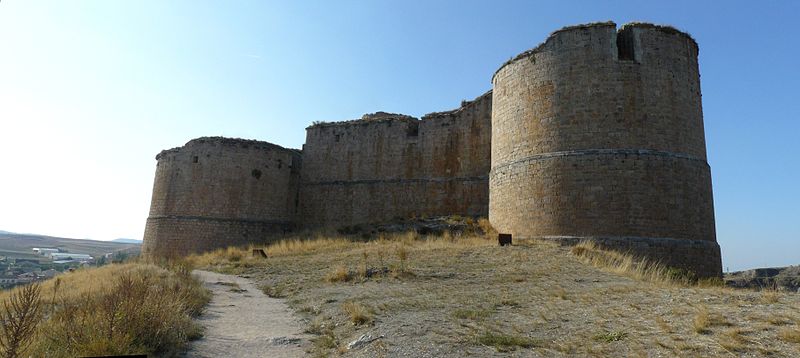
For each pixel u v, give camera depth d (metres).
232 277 21.17
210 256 30.69
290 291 16.58
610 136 22.00
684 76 23.19
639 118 22.02
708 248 21.61
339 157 40.28
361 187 38.56
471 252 21.02
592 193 21.62
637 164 21.45
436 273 17.23
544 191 22.84
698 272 20.94
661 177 21.39
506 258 19.27
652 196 21.17
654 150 21.69
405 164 37.09
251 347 9.23
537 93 24.23
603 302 11.16
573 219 21.75
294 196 41.66
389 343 8.81
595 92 22.62
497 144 26.80
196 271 23.78
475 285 15.05
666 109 22.30
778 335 7.48
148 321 8.92
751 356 6.73
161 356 8.23
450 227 29.28
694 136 22.81
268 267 22.88
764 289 13.12
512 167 24.73
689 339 7.66
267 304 14.45
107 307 8.99
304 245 29.56
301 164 42.03
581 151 22.25
